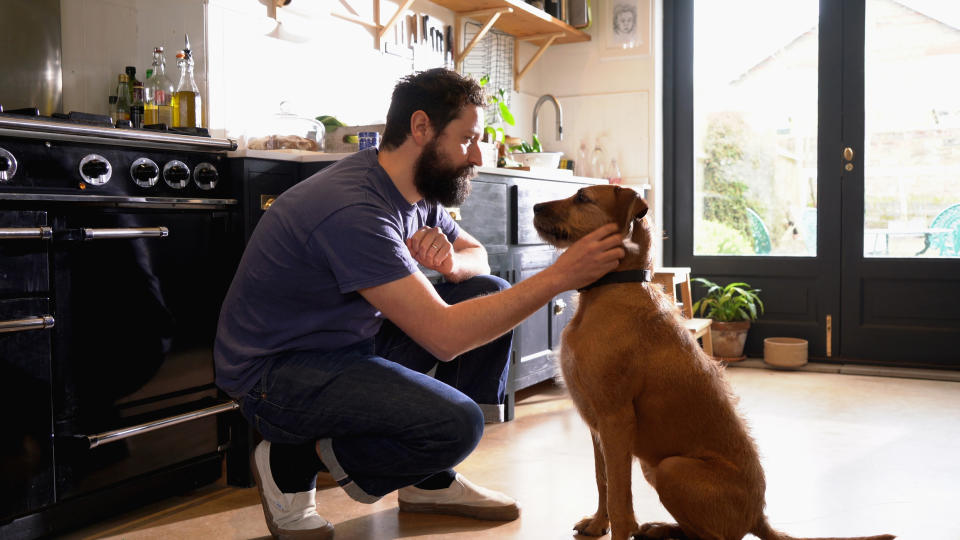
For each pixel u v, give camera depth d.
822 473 2.29
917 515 1.95
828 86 4.11
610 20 4.47
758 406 3.18
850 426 2.85
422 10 3.61
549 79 4.64
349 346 1.67
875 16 4.01
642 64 4.41
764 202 4.32
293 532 1.75
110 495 1.94
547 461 2.43
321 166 2.30
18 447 1.70
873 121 4.03
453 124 1.60
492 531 1.85
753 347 4.31
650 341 1.60
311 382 1.58
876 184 4.04
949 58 3.88
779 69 4.25
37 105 2.24
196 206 2.06
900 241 4.01
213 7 2.60
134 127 2.08
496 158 3.09
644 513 1.98
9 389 1.68
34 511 1.77
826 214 4.14
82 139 1.82
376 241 1.51
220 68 2.63
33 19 2.23
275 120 2.65
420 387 1.58
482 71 4.08
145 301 1.96
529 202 3.18
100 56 2.48
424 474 1.62
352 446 1.60
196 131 2.14
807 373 3.92
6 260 1.67
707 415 1.58
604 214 1.64
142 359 1.95
